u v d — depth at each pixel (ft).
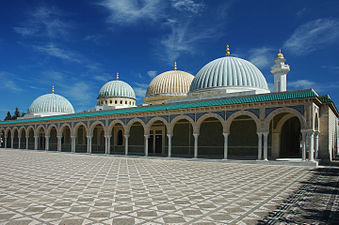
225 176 40.34
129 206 21.99
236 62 91.71
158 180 35.96
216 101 70.64
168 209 21.12
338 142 129.70
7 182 33.83
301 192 27.91
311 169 50.06
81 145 122.83
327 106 70.18
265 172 45.50
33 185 31.65
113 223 17.67
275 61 85.51
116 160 72.84
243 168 52.01
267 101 60.54
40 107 148.56
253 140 74.84
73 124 108.37
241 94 79.10
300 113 57.06
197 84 92.79
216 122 82.28
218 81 88.12
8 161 65.72
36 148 125.49
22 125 135.13
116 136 111.34
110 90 131.13
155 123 99.40
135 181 34.94
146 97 116.88
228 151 78.69
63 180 35.58
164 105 82.58
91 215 19.48
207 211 20.59
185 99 90.07
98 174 41.96
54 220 18.30
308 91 57.31
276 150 71.41
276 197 25.52
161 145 97.71
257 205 22.48
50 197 25.21
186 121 89.15
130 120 88.63
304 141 56.59
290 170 48.52
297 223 17.81
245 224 17.53
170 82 113.09
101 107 123.85
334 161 71.61
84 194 26.55
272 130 72.13
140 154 95.71
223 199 24.61
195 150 72.95
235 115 66.03
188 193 27.22
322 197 25.53
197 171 46.83
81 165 56.95
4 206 21.94
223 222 17.94
